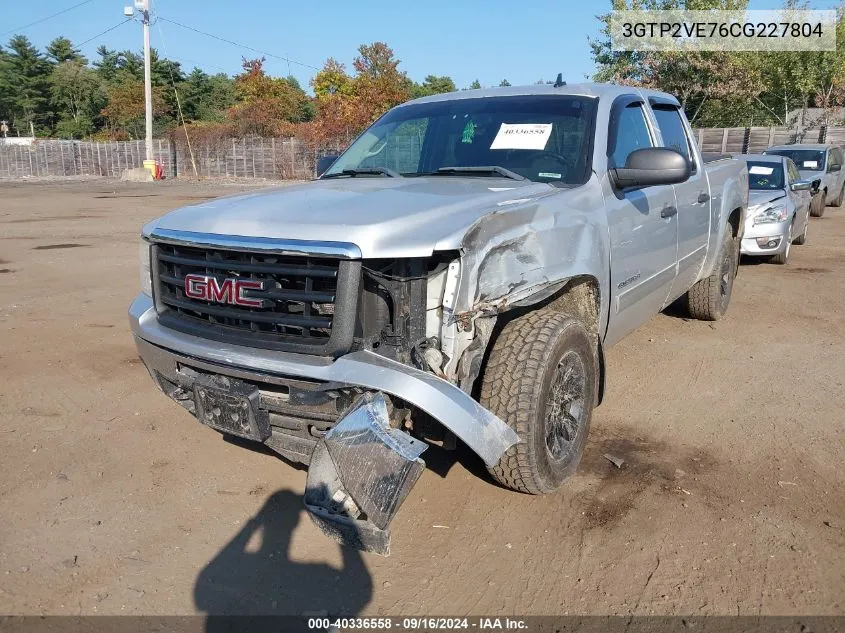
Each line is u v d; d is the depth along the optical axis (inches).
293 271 121.4
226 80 3137.3
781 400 202.8
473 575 125.4
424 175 173.0
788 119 1337.4
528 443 134.0
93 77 3373.5
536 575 125.1
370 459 111.7
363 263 119.6
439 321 124.3
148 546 134.4
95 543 135.1
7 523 141.4
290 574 126.6
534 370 133.1
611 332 176.7
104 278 379.9
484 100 191.6
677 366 233.9
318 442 121.1
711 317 281.7
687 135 228.7
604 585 122.1
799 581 122.3
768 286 364.5
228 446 175.2
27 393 208.2
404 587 122.7
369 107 1470.2
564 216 145.6
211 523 142.3
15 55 3427.7
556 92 187.0
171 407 198.8
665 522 140.1
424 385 114.7
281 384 124.0
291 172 1569.9
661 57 1184.2
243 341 127.2
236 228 129.2
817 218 677.9
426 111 196.4
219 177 1697.8
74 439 178.5
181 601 119.3
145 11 1568.7
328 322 120.3
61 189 1244.5
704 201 231.0
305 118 2347.4
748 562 127.6
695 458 167.0
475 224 123.0
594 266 154.9
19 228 617.0
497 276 129.1
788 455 167.9
